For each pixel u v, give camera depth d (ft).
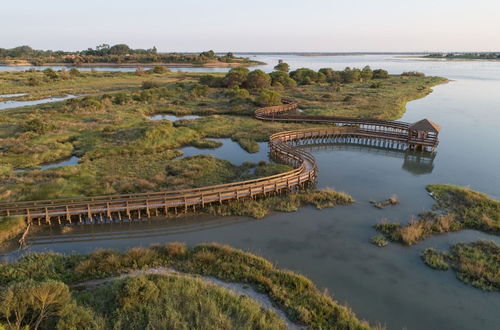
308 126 190.80
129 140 152.05
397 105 246.47
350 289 62.13
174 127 180.04
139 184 105.29
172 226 85.35
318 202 98.48
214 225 86.07
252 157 141.08
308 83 380.58
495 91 331.77
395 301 59.16
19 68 616.80
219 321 47.57
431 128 143.13
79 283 59.41
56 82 360.69
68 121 185.78
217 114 225.97
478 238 80.02
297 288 59.26
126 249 74.18
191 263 66.13
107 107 228.22
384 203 97.81
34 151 135.44
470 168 128.36
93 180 108.78
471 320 55.11
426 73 549.95
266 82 332.60
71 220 86.33
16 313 43.73
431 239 79.66
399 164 133.39
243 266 65.41
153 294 52.60
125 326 46.47
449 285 63.62
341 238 80.12
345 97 273.13
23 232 80.38
